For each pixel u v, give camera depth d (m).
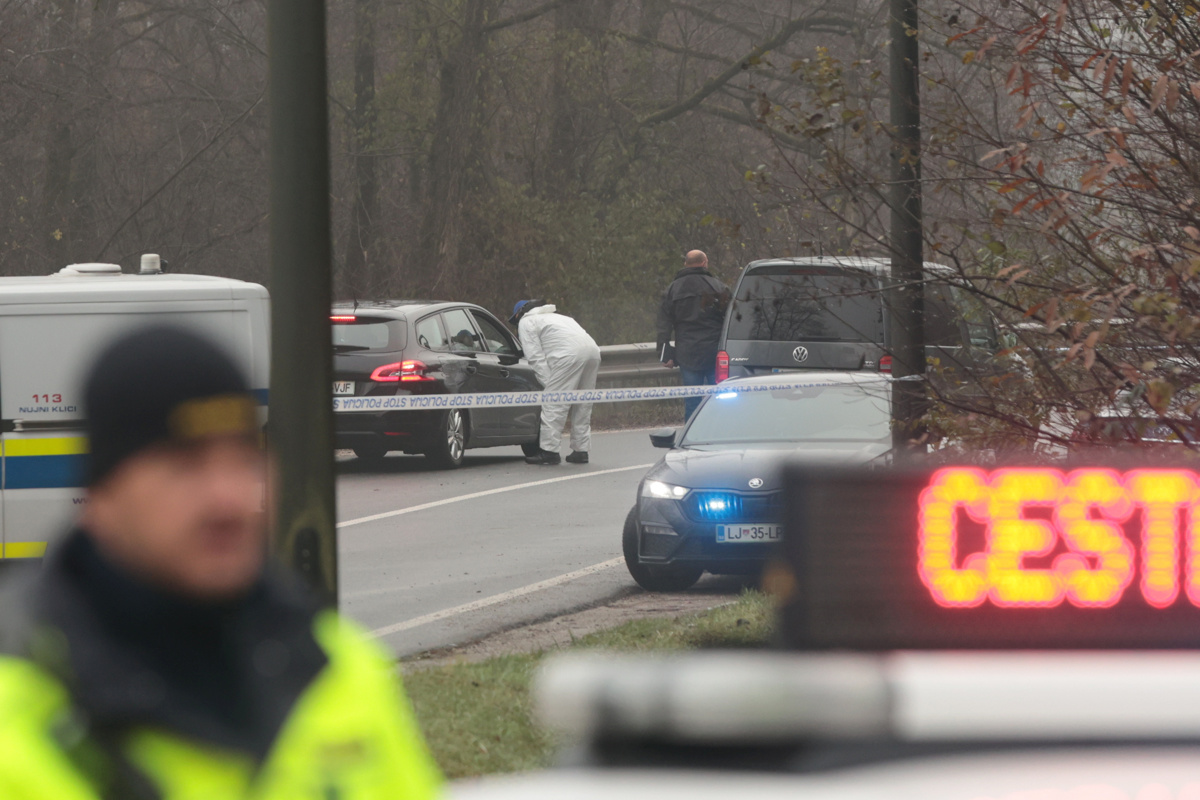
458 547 44.19
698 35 133.00
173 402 5.95
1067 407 25.67
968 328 29.52
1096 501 6.41
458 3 112.38
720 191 121.12
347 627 6.73
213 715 5.84
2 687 5.38
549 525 48.16
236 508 6.05
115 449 5.97
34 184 108.12
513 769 20.92
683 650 27.94
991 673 5.47
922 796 5.04
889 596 6.28
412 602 36.41
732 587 38.81
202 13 114.31
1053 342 25.50
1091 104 25.22
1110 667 5.54
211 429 6.00
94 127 108.88
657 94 130.75
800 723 5.33
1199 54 22.98
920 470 6.36
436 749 21.14
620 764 5.48
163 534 5.95
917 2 30.05
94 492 6.04
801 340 57.03
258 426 6.21
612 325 118.50
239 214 118.62
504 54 117.44
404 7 114.06
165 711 5.61
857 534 6.29
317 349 20.48
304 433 20.45
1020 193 26.67
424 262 114.50
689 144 125.25
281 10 20.12
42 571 5.93
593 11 123.62
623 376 90.31
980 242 27.52
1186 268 21.25
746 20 130.38
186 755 5.63
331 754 6.03
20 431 35.88
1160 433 23.14
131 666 5.66
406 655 30.45
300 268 20.38
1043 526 6.35
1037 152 26.28
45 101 100.94
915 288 29.41
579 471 62.50
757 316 57.19
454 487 57.47
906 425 30.44
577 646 29.12
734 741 5.40
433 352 62.47
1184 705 5.34
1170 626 6.34
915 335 30.62
